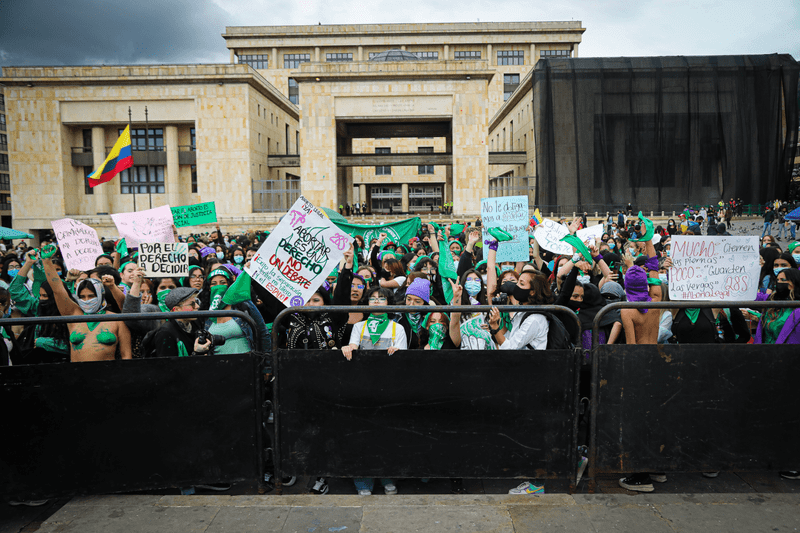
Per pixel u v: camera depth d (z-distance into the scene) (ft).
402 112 177.88
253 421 14.15
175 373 13.80
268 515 13.15
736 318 17.78
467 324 16.30
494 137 293.43
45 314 21.94
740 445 14.24
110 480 13.73
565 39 293.64
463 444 14.05
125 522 12.89
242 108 187.21
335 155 179.11
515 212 24.29
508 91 297.33
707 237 16.35
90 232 25.43
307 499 13.92
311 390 14.03
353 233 52.54
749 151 179.32
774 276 22.38
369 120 181.47
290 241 16.02
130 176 195.21
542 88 183.11
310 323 16.12
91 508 13.50
